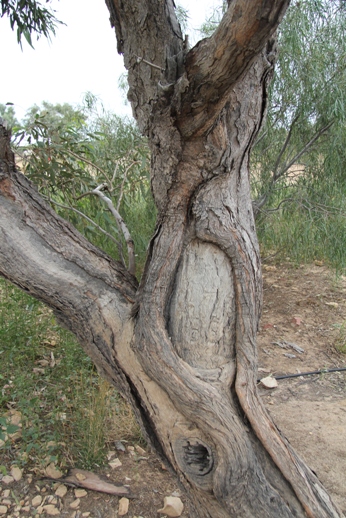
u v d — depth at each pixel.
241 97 1.66
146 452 2.91
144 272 1.78
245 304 1.74
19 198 1.71
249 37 1.21
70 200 3.82
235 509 1.63
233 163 1.73
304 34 4.35
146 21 1.60
